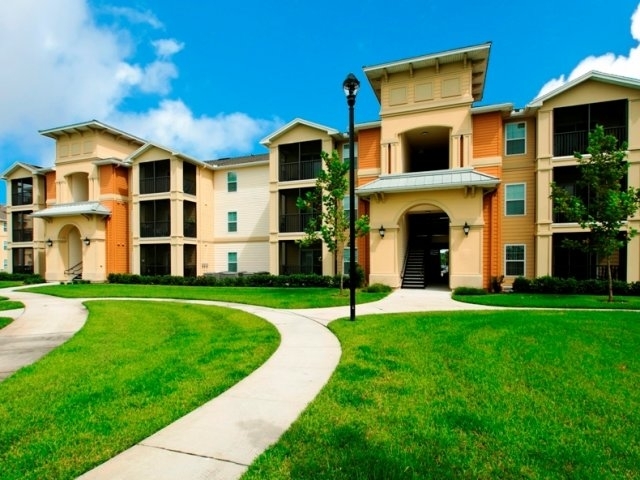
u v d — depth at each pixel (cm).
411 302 1348
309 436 346
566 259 1830
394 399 430
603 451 317
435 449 321
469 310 1122
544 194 1752
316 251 2358
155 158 2580
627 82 1611
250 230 2647
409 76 1886
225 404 430
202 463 306
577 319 891
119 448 331
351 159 989
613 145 1348
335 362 597
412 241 2361
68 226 2688
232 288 2022
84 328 946
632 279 1622
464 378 500
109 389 480
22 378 535
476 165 1797
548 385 471
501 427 359
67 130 2691
